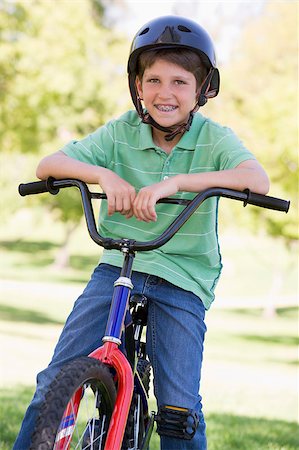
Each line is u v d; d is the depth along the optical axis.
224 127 3.79
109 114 28.27
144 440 3.51
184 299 3.63
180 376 3.51
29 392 8.31
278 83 24.00
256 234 28.11
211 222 3.75
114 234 3.81
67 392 2.77
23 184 3.54
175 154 3.77
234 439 6.55
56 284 36.31
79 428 5.48
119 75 28.88
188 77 3.56
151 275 3.63
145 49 3.54
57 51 25.84
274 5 26.25
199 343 3.62
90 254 50.56
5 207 40.09
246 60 26.03
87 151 3.75
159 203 3.48
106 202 3.80
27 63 25.27
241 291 39.69
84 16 26.97
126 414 3.03
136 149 3.82
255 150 24.06
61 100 27.20
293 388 12.72
